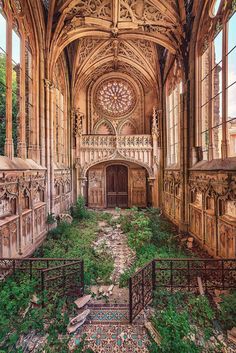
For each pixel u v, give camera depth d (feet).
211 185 25.49
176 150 42.55
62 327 13.93
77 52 48.60
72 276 18.49
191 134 33.22
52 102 35.45
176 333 12.57
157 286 17.66
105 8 33.88
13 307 14.83
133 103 62.54
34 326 13.70
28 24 29.53
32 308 15.39
